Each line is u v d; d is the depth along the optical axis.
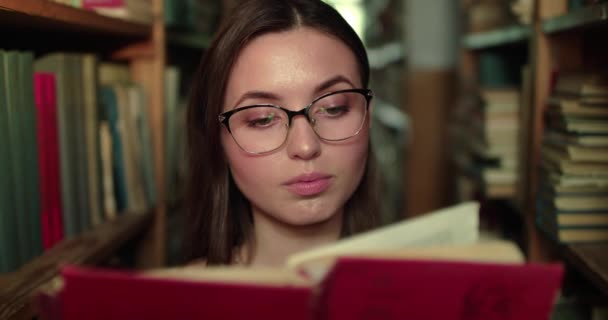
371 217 1.10
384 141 5.14
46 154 0.98
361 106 0.88
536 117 1.30
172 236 1.73
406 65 3.80
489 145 1.67
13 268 0.85
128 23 1.20
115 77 1.40
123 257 1.49
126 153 1.32
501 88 1.72
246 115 0.84
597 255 1.00
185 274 0.49
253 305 0.47
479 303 0.52
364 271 0.48
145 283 0.46
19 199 0.88
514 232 1.80
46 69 1.02
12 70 0.86
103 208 1.23
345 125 0.85
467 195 2.15
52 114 1.00
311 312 0.51
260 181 0.86
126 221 1.23
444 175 3.72
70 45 1.41
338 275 0.49
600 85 1.04
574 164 1.08
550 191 1.14
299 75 0.81
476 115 1.86
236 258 1.01
